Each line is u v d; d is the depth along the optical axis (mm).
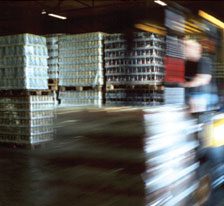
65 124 6066
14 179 3518
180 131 2979
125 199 2547
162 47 8180
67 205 2680
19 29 18438
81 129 5199
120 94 9062
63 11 16359
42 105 5887
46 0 15492
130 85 8688
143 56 8289
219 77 3666
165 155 2727
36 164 4191
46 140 5590
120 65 8789
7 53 6086
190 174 2938
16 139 5785
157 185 2609
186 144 3010
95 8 16781
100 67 9242
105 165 2961
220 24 3809
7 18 17844
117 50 8781
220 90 3676
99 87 9266
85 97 9695
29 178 3533
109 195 2609
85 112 7137
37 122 5758
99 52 9211
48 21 18578
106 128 4293
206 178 3127
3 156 4855
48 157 4438
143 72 8398
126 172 2762
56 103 10305
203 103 3342
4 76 6156
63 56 9914
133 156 2830
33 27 18391
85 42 9445
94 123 5262
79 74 9609
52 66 10336
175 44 3369
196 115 3238
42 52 6230
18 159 4645
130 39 5773
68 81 9828
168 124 2895
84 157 3365
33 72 6047
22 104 5727
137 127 3492
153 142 2830
